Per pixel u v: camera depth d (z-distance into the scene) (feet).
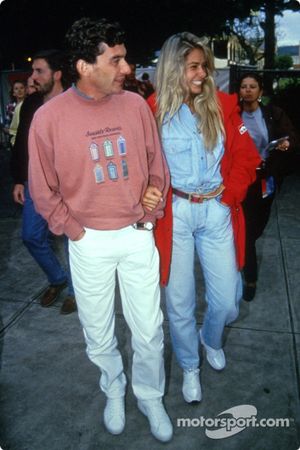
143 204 6.64
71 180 6.17
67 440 7.39
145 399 7.40
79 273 6.61
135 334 7.03
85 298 6.72
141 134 6.36
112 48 5.73
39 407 8.07
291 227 16.37
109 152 6.13
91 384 8.59
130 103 6.29
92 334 7.00
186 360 8.05
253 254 10.91
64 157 6.04
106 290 6.73
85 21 5.74
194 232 7.51
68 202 6.40
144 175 6.49
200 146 7.01
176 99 6.91
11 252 14.84
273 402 8.05
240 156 7.42
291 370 8.82
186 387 8.03
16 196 10.56
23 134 10.02
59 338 10.03
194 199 7.14
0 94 38.91
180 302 7.67
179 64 6.79
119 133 6.15
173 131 7.01
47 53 9.64
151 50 36.27
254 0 32.91
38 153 6.16
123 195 6.30
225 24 35.01
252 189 10.32
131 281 6.73
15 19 30.99
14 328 10.43
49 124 5.98
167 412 7.89
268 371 8.80
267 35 46.62
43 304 11.33
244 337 9.87
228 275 7.57
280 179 10.75
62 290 11.80
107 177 6.18
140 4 29.96
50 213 6.38
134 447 7.25
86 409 8.02
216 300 7.77
